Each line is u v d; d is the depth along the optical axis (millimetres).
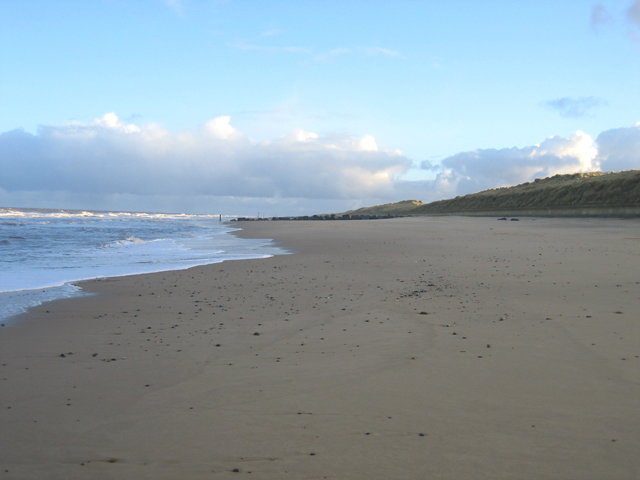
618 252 16453
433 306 8156
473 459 3082
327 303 8633
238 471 2967
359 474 2920
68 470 3004
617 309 7520
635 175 59531
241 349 5734
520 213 74688
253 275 12547
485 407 3881
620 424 3537
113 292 9984
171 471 2979
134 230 40062
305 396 4188
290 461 3080
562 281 10500
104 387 4441
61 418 3760
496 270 12648
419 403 3986
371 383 4488
